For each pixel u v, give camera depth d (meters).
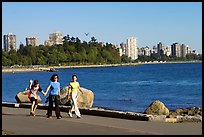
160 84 71.56
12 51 163.50
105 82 80.31
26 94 24.78
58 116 16.31
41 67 159.62
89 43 187.25
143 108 33.94
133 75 111.69
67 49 174.50
